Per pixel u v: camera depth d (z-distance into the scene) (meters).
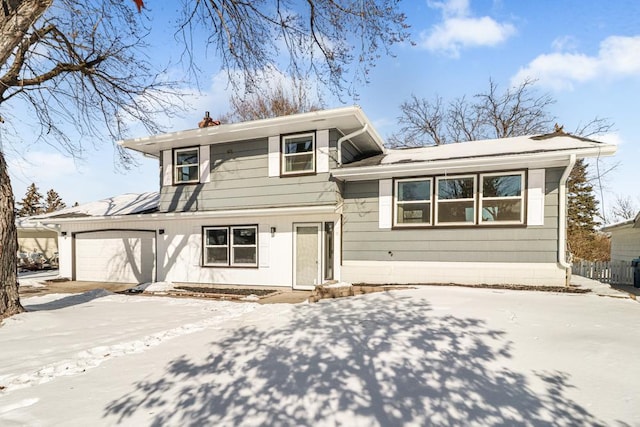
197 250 12.41
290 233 11.22
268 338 5.09
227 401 3.11
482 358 3.87
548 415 2.68
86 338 5.44
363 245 10.57
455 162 9.07
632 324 5.10
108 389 3.47
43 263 21.50
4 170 7.04
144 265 13.35
